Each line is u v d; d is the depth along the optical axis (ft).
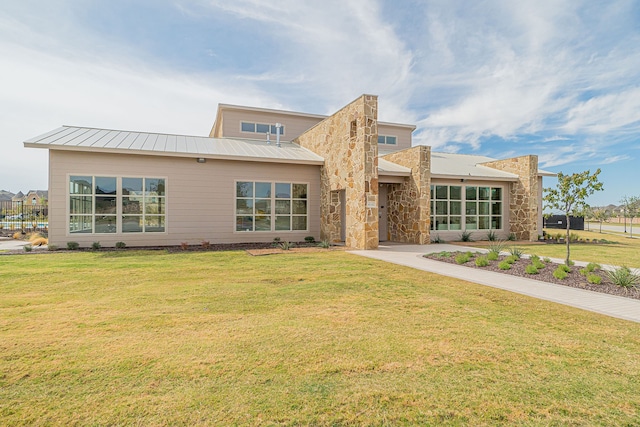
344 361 10.69
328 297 18.33
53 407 8.15
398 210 52.47
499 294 19.30
